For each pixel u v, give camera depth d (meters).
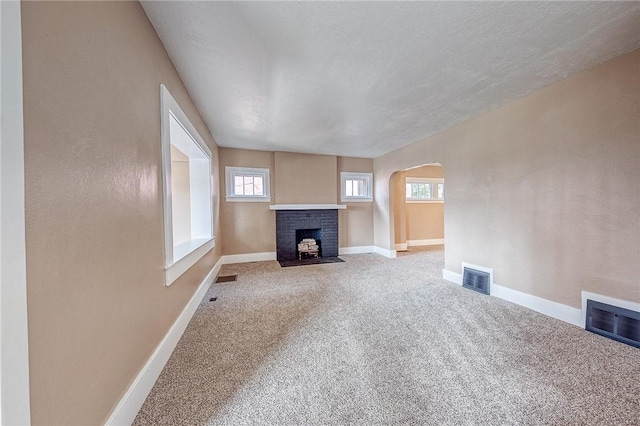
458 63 2.02
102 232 1.05
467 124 3.31
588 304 2.15
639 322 1.87
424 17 1.51
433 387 1.49
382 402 1.38
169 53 1.86
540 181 2.50
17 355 0.65
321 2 1.39
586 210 2.17
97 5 1.04
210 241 3.42
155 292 1.59
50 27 0.80
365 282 3.59
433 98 2.65
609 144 2.02
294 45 1.77
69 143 0.88
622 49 1.87
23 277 0.68
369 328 2.22
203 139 3.22
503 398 1.39
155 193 1.61
